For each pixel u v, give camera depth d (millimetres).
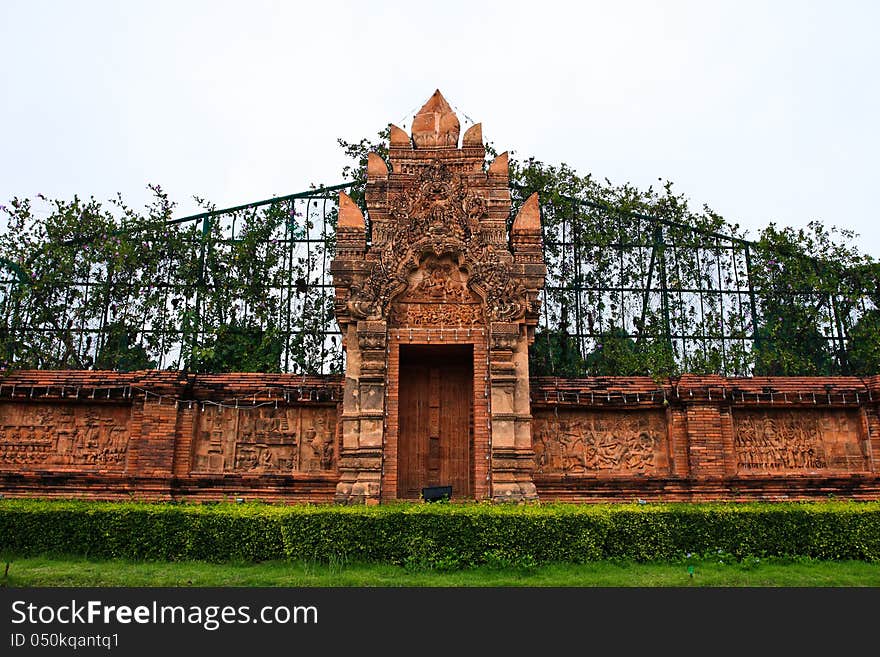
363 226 20328
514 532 13469
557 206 28141
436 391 21422
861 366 27078
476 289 19594
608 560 13633
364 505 15422
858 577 12688
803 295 27797
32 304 25312
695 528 14117
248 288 26547
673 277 27766
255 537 13578
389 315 19500
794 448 21344
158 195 27672
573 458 21094
